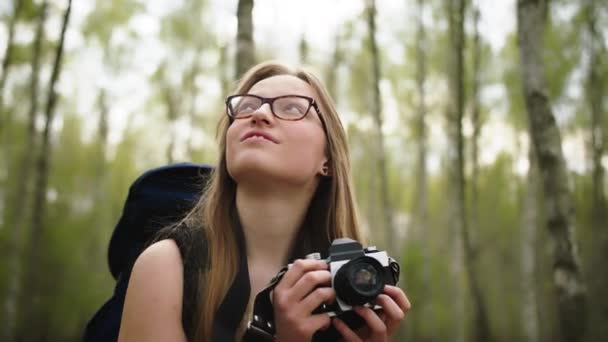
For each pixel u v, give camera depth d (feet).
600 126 48.78
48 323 55.77
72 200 61.46
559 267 14.02
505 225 59.31
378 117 39.86
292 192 3.92
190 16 56.24
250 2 13.01
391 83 52.31
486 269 61.87
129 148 66.90
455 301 39.14
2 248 50.80
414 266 57.82
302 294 3.31
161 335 3.26
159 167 4.51
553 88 43.14
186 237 3.63
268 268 3.90
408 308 3.61
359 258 3.43
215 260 3.62
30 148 42.04
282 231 3.94
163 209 4.46
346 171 4.45
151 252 3.50
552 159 14.61
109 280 59.06
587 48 45.73
